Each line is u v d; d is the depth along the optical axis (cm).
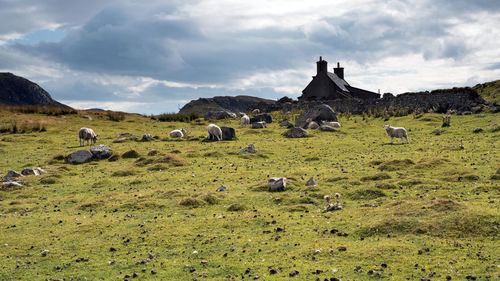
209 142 4141
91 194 2114
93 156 3275
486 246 1080
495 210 1278
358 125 5088
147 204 1795
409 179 1941
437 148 3003
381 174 2066
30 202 1989
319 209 1617
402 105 6175
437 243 1126
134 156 3325
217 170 2634
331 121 5328
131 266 1127
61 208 1850
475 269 954
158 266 1117
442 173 2042
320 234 1300
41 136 4672
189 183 2275
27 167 2828
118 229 1469
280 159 3012
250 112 8594
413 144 3353
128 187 2252
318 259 1095
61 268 1131
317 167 2580
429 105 5819
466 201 1481
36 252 1272
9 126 5016
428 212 1324
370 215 1427
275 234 1334
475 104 5294
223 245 1259
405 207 1406
